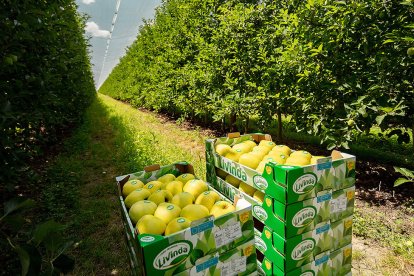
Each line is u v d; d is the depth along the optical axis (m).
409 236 2.99
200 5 9.44
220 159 2.57
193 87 8.97
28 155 3.35
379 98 3.70
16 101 3.15
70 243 1.74
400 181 2.59
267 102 5.88
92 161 5.84
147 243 1.31
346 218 2.08
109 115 13.97
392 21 3.77
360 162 5.46
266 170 1.93
